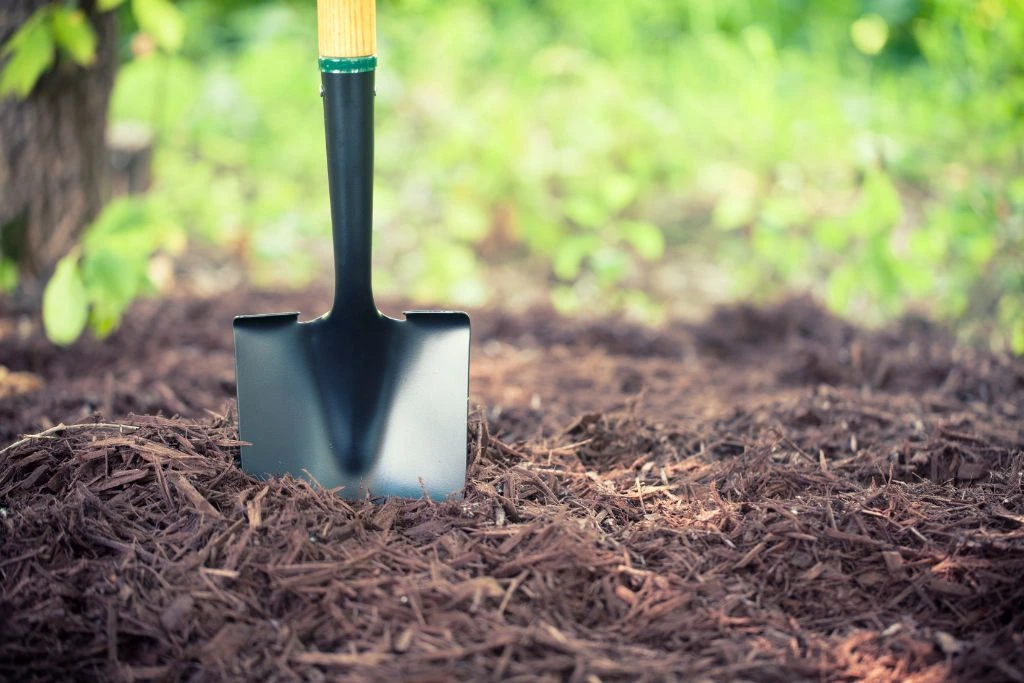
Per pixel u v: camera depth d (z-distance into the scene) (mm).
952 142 1770
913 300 1594
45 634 843
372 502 952
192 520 905
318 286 1648
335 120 958
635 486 999
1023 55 1568
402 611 854
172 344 1409
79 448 959
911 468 1016
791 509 943
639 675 819
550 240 1798
